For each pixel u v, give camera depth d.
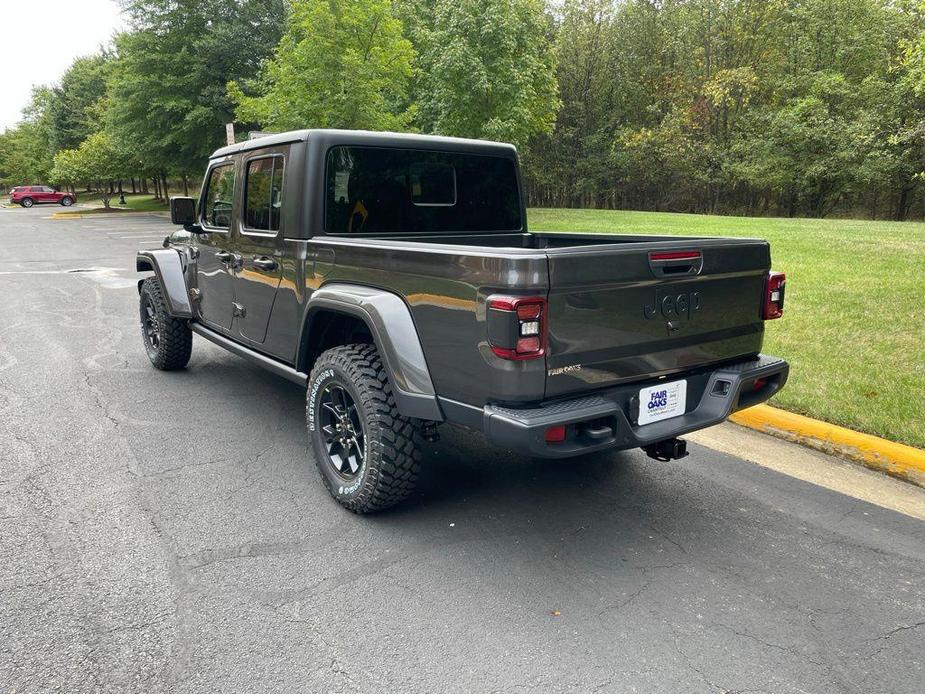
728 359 3.25
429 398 2.84
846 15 34.75
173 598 2.61
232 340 4.65
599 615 2.53
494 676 2.19
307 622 2.47
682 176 39.88
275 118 15.62
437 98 22.19
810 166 33.03
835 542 3.10
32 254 16.56
